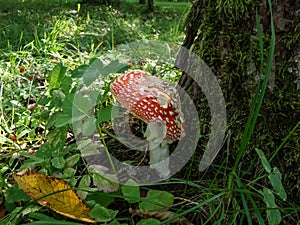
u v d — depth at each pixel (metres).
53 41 0.94
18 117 0.61
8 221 0.35
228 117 0.42
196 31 0.48
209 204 0.36
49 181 0.35
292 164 0.40
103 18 1.89
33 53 0.95
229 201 0.34
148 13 2.70
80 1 2.83
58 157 0.39
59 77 0.44
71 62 0.79
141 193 0.42
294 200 0.39
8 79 0.72
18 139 0.55
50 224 0.29
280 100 0.40
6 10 2.20
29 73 0.80
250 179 0.41
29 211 0.35
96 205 0.34
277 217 0.30
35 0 2.75
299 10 0.38
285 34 0.39
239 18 0.40
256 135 0.41
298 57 0.39
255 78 0.41
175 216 0.30
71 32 1.25
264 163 0.31
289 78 0.39
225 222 0.36
